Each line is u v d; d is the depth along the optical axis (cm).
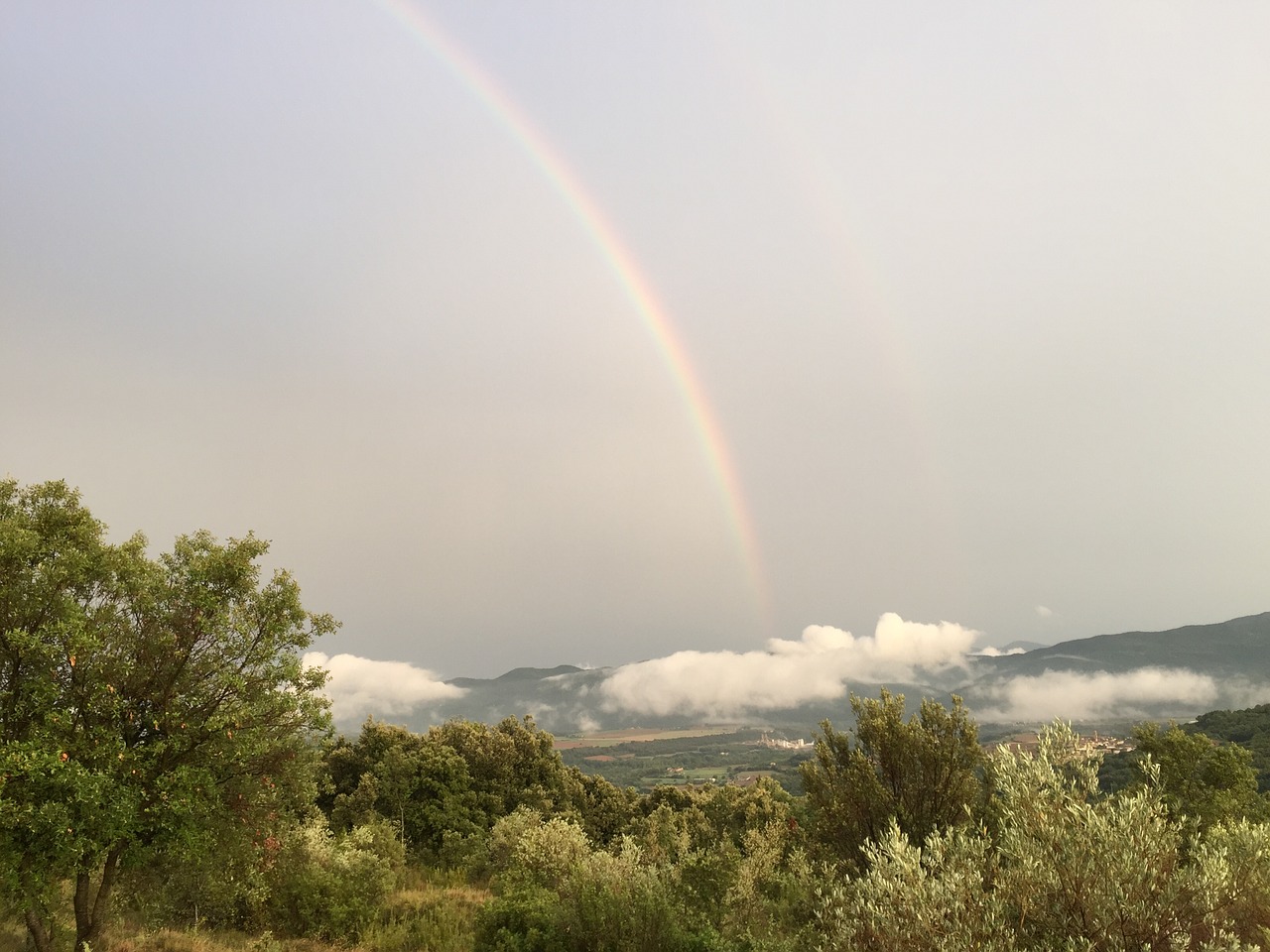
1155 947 666
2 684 1282
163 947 1659
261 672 1462
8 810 1129
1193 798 2070
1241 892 707
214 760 1395
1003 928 685
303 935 2067
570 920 1460
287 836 1658
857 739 1738
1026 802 780
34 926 1327
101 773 1208
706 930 1381
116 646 1381
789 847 1859
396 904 2406
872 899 731
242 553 1495
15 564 1293
